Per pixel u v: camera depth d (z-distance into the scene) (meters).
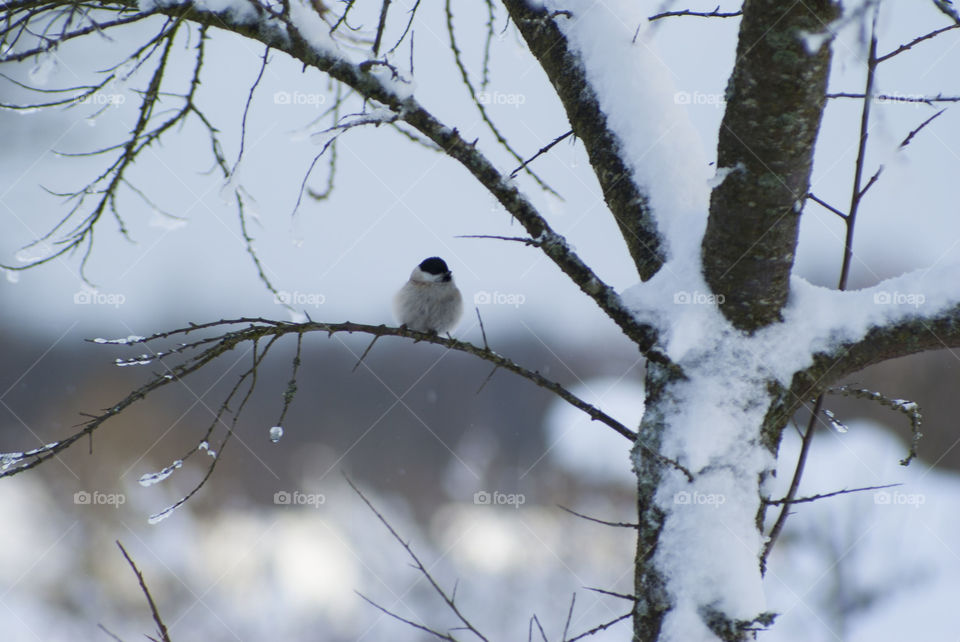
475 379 27.36
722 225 4.21
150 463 22.83
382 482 23.48
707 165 4.89
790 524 12.21
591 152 5.00
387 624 15.79
